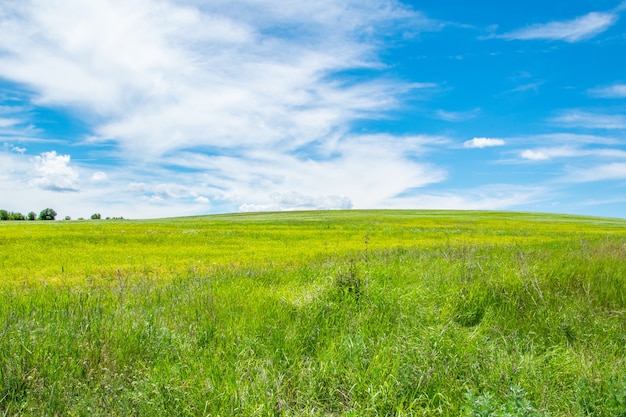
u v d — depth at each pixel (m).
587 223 62.50
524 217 78.56
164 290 8.66
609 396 3.68
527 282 7.57
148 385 3.87
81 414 3.61
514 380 4.08
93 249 22.19
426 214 84.06
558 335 5.54
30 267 15.09
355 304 6.66
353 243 26.41
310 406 3.87
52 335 4.95
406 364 4.27
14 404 3.74
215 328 5.54
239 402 3.73
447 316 6.27
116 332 5.18
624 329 5.77
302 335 5.42
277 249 22.31
